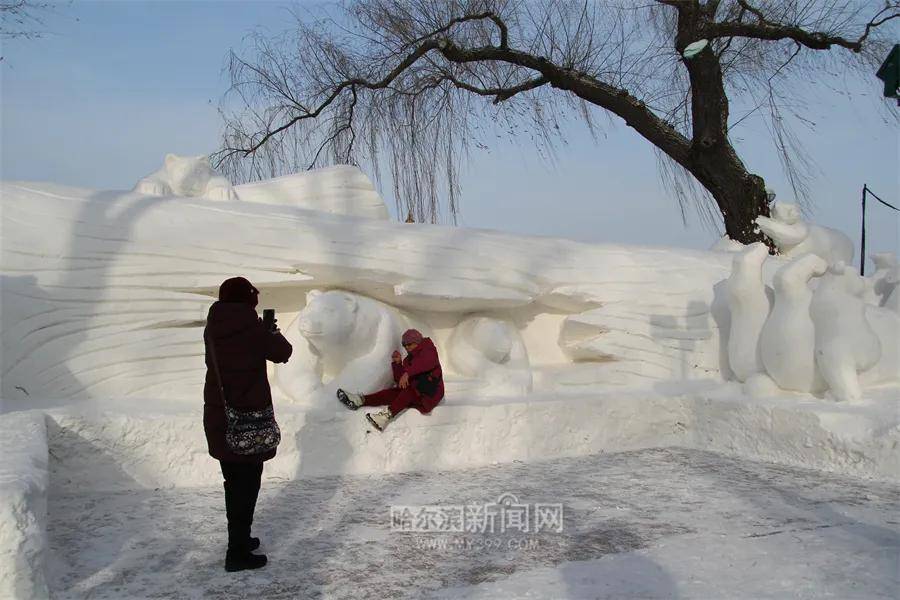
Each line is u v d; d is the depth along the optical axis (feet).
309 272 23.91
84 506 17.90
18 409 19.61
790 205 33.50
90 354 21.81
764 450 23.79
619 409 25.62
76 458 19.01
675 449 25.71
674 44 44.83
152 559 14.40
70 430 18.94
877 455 20.79
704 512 17.63
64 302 21.70
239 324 14.40
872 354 23.38
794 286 24.23
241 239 23.52
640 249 29.78
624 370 27.73
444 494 19.40
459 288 25.27
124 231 22.62
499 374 25.85
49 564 13.75
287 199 29.66
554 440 24.40
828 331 23.39
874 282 29.99
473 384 25.54
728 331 28.25
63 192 23.25
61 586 13.05
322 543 15.40
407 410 22.50
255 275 23.45
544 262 27.14
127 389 22.04
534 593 12.74
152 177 27.09
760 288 26.07
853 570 13.61
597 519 17.15
